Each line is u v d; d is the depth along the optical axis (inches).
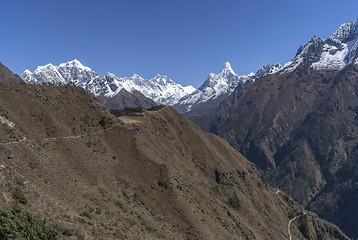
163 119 5989.2
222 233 3484.3
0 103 3248.0
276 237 4943.4
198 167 5595.5
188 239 2950.3
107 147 3826.3
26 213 1509.6
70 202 2257.6
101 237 1803.6
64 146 3262.8
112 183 3171.8
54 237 1504.7
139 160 3811.5
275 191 7500.0
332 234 7180.1
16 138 2659.9
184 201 3533.5
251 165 7155.5
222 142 7180.1
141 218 2753.4
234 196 5260.8
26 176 2244.1
